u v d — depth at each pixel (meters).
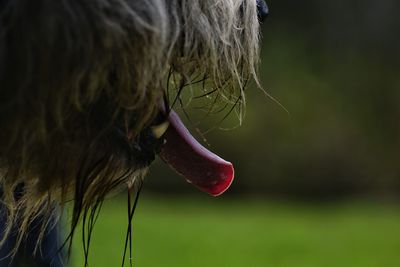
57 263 6.27
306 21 33.62
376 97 31.81
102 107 4.71
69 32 4.42
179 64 5.01
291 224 23.14
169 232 20.88
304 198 30.47
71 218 5.36
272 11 33.69
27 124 4.55
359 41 33.22
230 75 5.18
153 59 4.68
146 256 17.67
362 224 23.27
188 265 16.97
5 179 4.93
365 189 30.88
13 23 4.38
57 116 4.55
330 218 24.59
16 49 4.40
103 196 5.01
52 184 4.88
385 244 19.86
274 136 30.41
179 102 5.83
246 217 24.67
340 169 30.70
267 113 30.42
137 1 4.60
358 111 31.44
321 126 30.83
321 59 32.81
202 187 5.70
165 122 5.07
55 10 4.40
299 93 31.12
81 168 4.82
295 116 30.66
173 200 28.61
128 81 4.65
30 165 4.76
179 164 5.65
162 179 30.55
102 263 16.03
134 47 4.59
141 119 4.82
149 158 5.05
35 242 6.15
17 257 6.12
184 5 4.91
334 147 30.70
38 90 4.48
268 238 20.55
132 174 5.04
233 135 30.00
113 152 4.83
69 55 4.45
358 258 18.14
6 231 5.53
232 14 5.08
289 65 32.28
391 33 33.03
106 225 20.66
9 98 4.46
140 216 23.27
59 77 4.48
